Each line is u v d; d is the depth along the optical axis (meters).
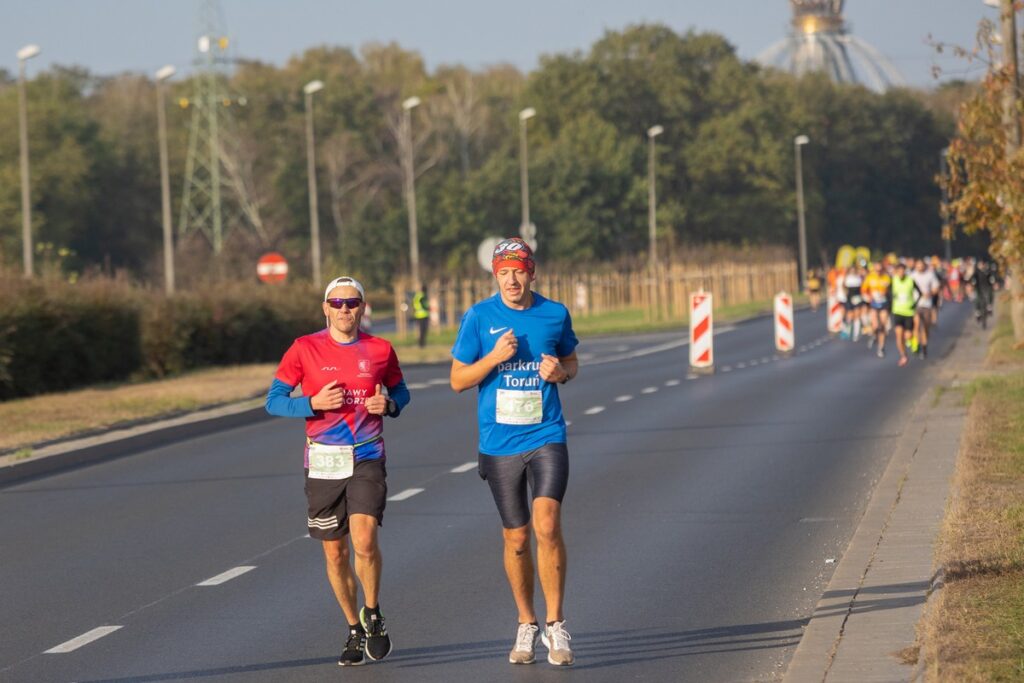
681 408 68.62
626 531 35.94
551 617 23.30
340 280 23.80
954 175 61.41
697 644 24.53
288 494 44.50
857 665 21.31
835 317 142.25
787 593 28.31
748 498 40.69
